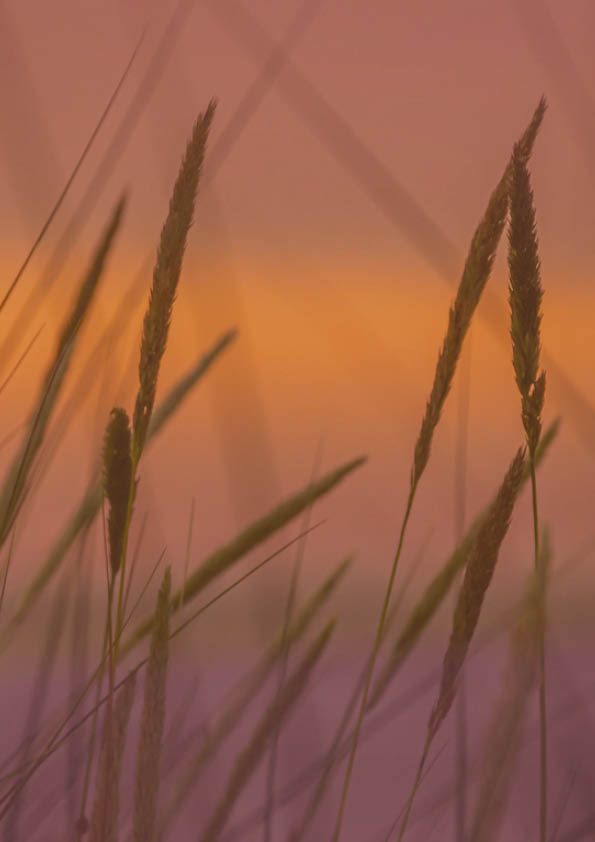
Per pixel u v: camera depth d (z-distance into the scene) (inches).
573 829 273.0
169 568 266.1
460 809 271.0
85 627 273.6
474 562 267.9
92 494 273.3
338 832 268.5
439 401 267.4
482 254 267.0
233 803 271.6
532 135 266.5
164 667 265.9
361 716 268.8
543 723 268.2
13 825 270.8
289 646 273.7
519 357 266.5
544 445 270.8
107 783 265.7
